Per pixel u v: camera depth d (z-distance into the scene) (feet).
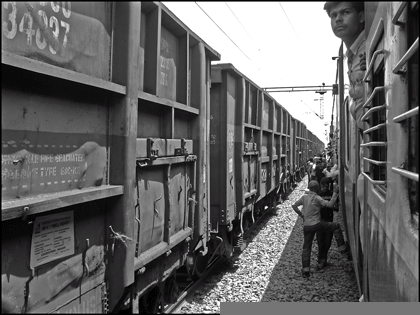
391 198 6.44
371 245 8.66
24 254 6.07
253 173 25.16
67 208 7.00
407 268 5.36
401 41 5.80
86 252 7.51
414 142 5.60
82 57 7.14
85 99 7.45
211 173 18.74
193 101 13.71
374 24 8.00
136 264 8.96
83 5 7.18
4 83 5.66
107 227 8.24
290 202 42.75
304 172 75.97
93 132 7.70
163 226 11.10
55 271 6.70
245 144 22.09
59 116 6.75
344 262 20.56
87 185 7.46
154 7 9.93
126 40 8.11
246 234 25.55
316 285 16.58
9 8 5.56
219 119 18.86
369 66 8.48
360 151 11.37
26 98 6.06
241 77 20.90
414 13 5.49
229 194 19.12
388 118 6.73
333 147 43.86
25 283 6.07
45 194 6.38
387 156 6.84
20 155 5.91
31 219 6.16
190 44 13.48
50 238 6.59
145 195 9.94
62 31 6.63
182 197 12.77
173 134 11.50
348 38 9.80
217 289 15.74
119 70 8.14
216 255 19.75
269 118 31.91
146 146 9.84
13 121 5.80
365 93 10.03
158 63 10.15
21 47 5.77
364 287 9.93
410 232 5.24
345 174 18.78
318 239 19.76
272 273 18.20
